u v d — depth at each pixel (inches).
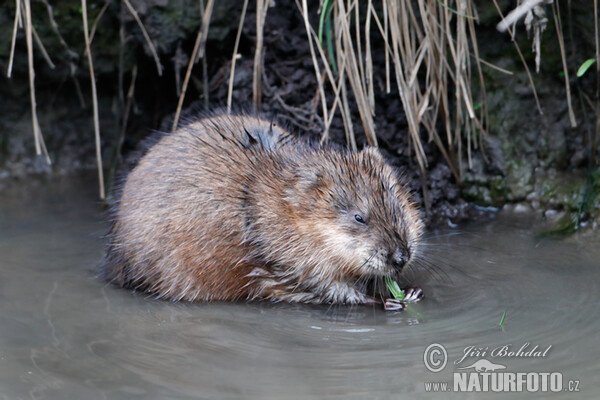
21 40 271.0
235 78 256.8
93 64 279.6
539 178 247.6
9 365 148.9
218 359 151.9
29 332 166.9
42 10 265.3
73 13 267.3
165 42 259.9
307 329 170.6
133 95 292.5
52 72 283.4
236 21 260.8
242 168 197.8
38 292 192.9
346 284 191.3
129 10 258.5
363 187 188.9
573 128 243.4
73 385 139.9
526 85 245.6
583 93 239.1
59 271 207.6
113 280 203.5
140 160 213.2
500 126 249.6
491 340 157.6
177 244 193.6
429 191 249.1
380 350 155.3
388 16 247.0
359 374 143.3
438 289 190.7
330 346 158.7
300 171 191.0
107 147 303.6
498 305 177.8
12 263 211.5
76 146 302.0
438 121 252.4
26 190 277.9
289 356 152.9
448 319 171.8
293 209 188.4
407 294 186.9
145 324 173.6
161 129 267.1
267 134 212.2
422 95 249.1
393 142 249.3
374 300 189.9
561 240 223.0
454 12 222.4
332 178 189.9
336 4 228.4
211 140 207.2
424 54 237.6
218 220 191.9
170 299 194.5
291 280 191.2
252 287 194.4
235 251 191.8
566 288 186.4
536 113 247.1
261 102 251.1
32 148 295.6
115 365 148.9
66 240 230.2
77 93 294.4
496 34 243.1
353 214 185.6
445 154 249.1
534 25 219.8
